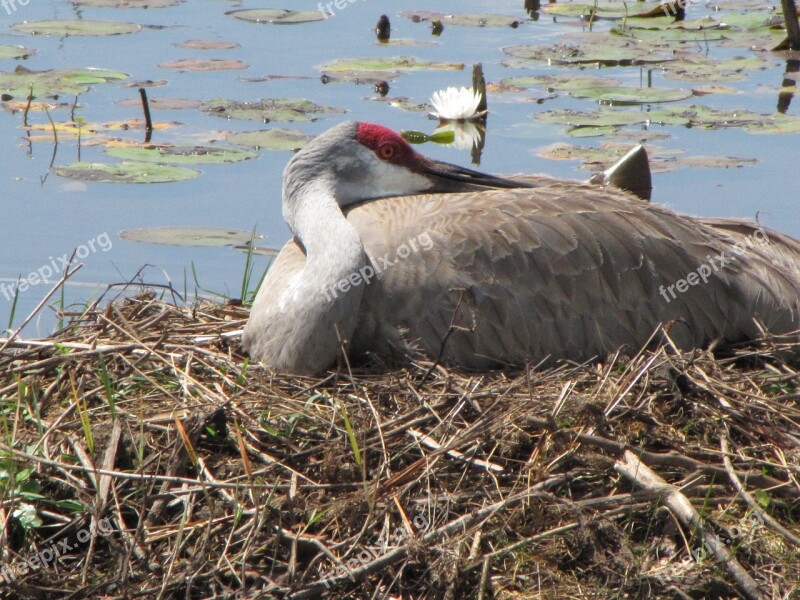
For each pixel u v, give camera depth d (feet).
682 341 35.19
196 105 59.88
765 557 27.32
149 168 51.26
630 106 61.57
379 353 34.17
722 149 55.06
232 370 33.50
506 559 27.32
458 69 67.05
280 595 25.95
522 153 54.24
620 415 30.30
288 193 37.17
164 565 26.58
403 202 35.76
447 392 31.73
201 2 81.76
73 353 32.86
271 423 30.58
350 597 26.30
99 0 81.05
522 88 64.08
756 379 33.01
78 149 54.60
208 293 43.73
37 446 28.96
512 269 33.78
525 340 34.04
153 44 70.85
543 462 29.17
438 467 29.04
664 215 36.09
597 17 79.61
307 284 33.78
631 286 34.55
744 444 30.86
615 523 28.12
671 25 77.30
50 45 70.13
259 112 58.65
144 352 33.60
